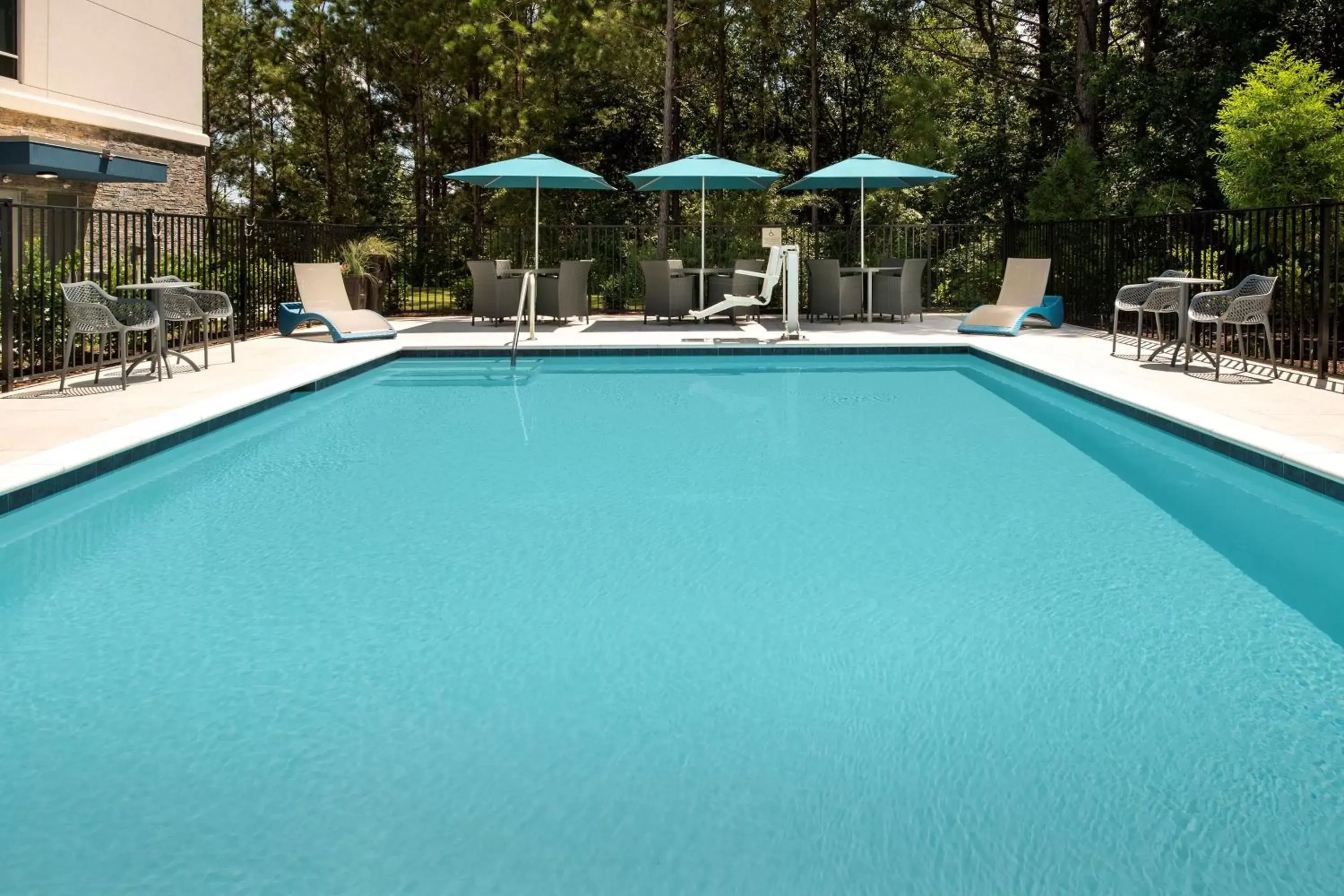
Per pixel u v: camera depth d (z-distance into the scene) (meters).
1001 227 17.95
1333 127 10.29
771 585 4.08
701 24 19.78
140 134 14.72
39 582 4.14
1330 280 8.98
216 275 12.32
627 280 18.27
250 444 6.97
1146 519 5.07
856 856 2.17
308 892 2.05
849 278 15.61
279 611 3.79
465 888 2.06
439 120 22.52
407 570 4.28
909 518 5.08
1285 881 2.07
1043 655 3.33
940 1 24.42
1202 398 7.91
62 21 13.16
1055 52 22.31
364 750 2.67
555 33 21.12
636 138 29.38
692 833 2.27
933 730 2.78
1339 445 5.96
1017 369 10.38
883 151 24.69
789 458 6.50
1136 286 10.48
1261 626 3.58
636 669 3.23
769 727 2.81
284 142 32.94
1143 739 2.72
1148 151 18.31
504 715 2.90
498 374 10.72
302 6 24.61
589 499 5.47
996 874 2.11
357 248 16.67
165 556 4.48
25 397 8.05
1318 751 2.64
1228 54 17.34
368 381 10.20
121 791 2.46
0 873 2.11
